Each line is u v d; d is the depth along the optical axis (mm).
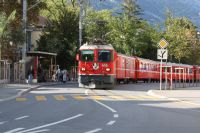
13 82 54594
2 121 18734
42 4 62156
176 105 28203
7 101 29938
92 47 45875
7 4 59219
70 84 58562
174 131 16203
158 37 106000
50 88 46281
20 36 52156
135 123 18453
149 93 40094
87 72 45625
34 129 16234
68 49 69875
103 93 39125
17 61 56000
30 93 38188
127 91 42938
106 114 22016
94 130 16156
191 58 118250
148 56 106000
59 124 17859
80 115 21453
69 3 92438
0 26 50500
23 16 54125
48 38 68875
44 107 25641
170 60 109125
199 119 20312
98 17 99062
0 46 50812
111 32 99750
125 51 100312
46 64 68188
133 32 100500
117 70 54062
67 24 70312
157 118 20531
